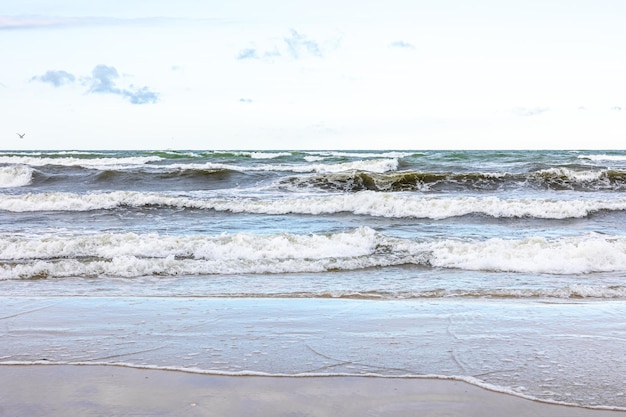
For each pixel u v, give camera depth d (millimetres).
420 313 5555
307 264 8211
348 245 9195
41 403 3305
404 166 23594
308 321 5242
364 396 3416
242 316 5445
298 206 14211
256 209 14289
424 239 10188
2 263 8227
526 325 5090
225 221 12875
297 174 21609
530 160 27031
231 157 31266
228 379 3715
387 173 20156
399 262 8414
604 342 4551
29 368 3951
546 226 12141
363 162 23031
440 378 3729
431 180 18859
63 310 5719
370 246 9242
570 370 3877
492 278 7516
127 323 5199
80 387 3574
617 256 8242
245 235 9500
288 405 3271
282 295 6469
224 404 3287
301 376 3770
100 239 9398
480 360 4098
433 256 8586
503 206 13469
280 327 5027
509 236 10672
